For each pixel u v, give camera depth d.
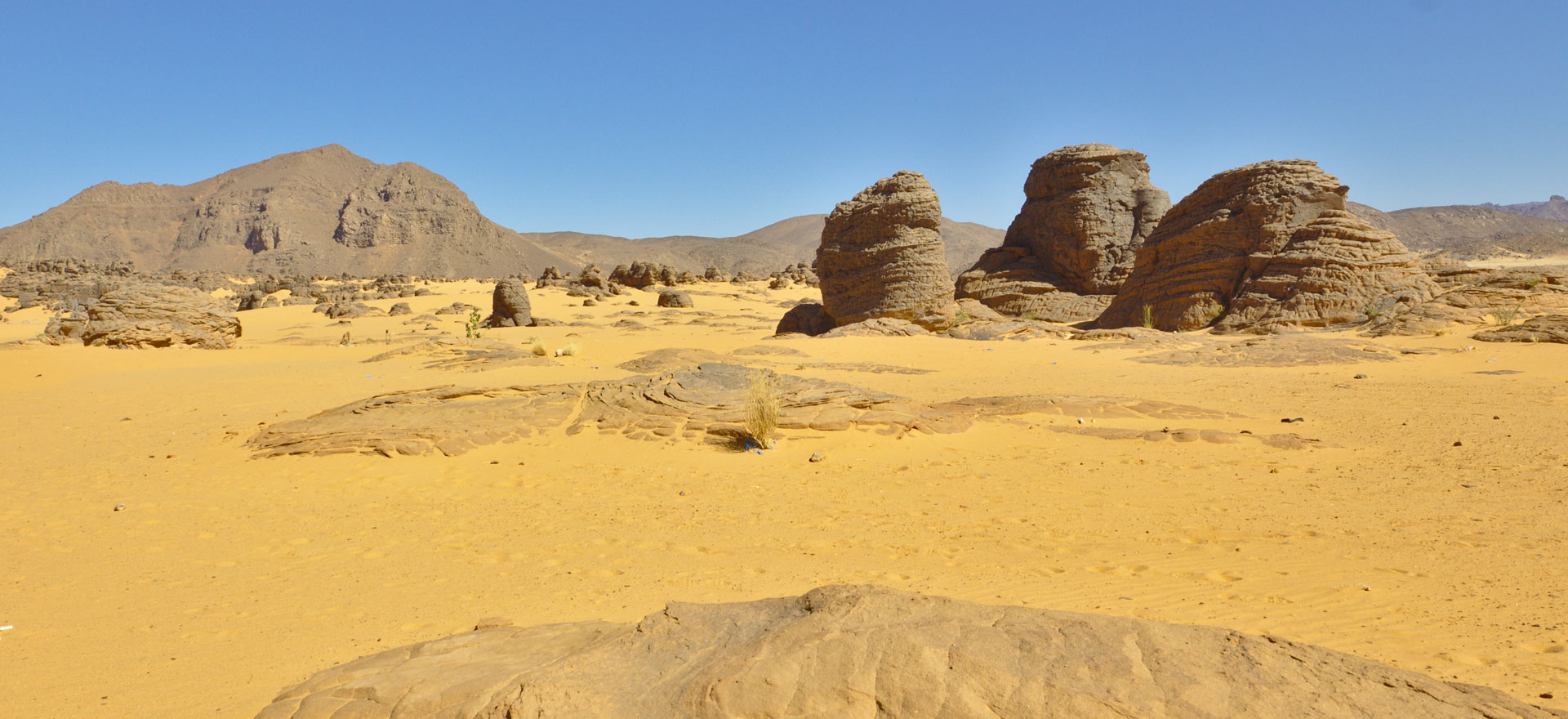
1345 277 37.31
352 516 9.80
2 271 108.00
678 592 6.67
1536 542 7.09
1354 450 12.09
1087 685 3.21
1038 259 62.03
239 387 21.30
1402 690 3.22
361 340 47.50
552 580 7.15
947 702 3.17
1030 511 9.30
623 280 105.94
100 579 7.38
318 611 6.38
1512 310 30.58
